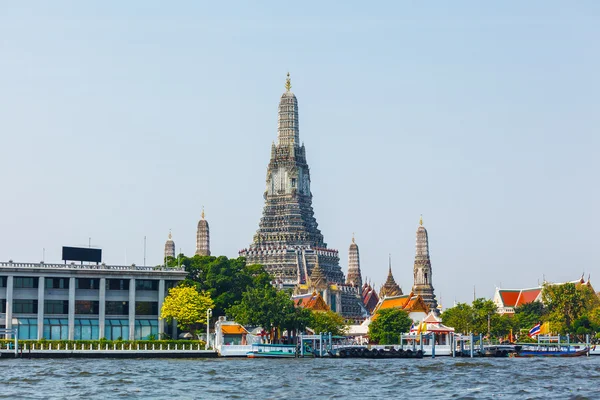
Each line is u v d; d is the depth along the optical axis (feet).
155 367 612.70
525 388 471.21
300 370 589.73
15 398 420.36
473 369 609.42
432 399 423.64
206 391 453.58
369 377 533.55
